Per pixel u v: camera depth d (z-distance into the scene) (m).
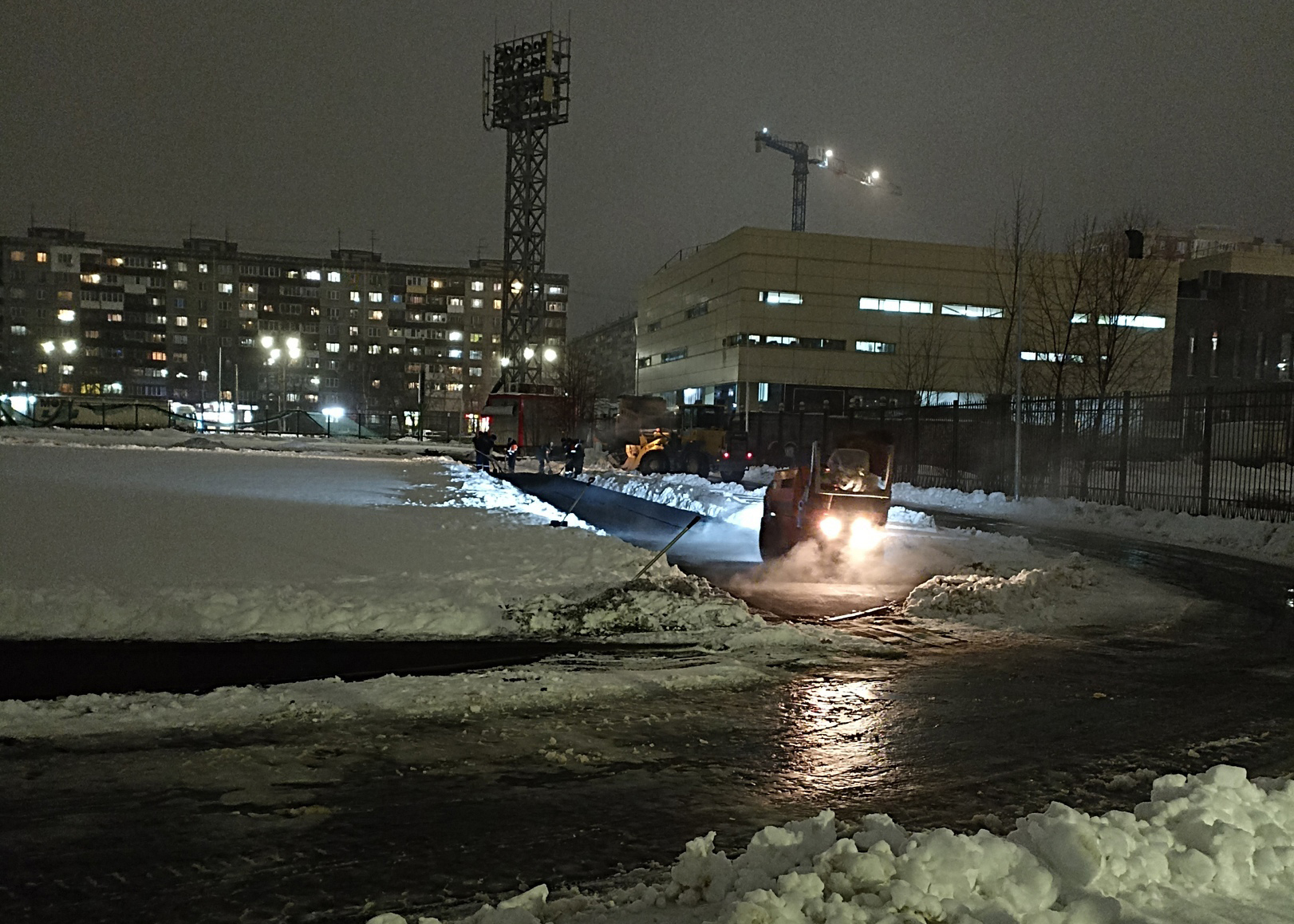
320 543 13.97
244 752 5.62
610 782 5.34
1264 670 8.62
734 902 3.38
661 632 9.59
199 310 128.00
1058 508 24.70
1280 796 4.68
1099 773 5.73
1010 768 5.80
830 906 3.33
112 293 125.25
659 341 84.75
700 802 5.08
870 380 66.44
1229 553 17.75
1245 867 3.95
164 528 14.60
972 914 3.35
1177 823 4.33
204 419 79.62
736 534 18.98
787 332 65.81
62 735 5.84
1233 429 22.83
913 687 7.80
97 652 8.01
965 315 67.69
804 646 9.23
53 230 127.81
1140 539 20.09
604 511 22.42
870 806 5.11
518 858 4.29
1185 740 6.45
